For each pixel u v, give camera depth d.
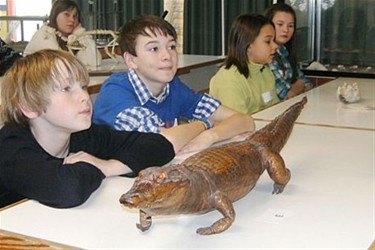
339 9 3.76
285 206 1.21
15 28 5.93
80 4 5.58
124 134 1.59
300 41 3.73
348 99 2.55
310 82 3.59
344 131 1.97
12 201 1.36
